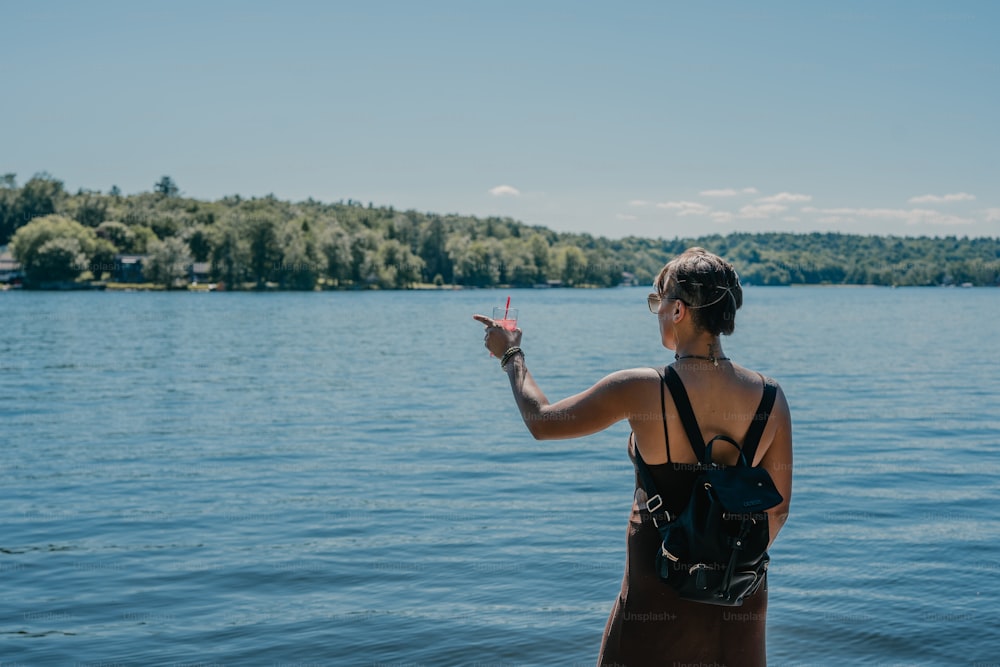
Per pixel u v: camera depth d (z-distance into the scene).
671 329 2.53
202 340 39.03
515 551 6.79
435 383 21.11
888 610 5.39
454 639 5.03
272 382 21.38
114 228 154.50
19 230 137.12
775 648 4.85
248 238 141.88
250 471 10.21
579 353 31.58
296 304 91.88
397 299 112.81
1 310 73.44
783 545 6.86
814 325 52.19
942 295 157.88
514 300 114.75
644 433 2.43
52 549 6.91
